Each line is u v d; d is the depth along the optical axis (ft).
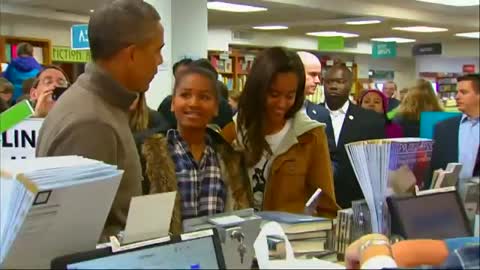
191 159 6.06
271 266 4.31
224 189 6.18
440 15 33.58
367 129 11.25
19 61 21.01
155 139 5.90
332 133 11.07
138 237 3.85
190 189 5.93
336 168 10.05
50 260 3.67
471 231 5.52
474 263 3.45
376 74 56.13
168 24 17.62
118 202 5.01
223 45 39.60
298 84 6.73
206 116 6.17
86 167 3.70
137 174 5.32
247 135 6.72
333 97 11.46
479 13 33.68
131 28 5.27
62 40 30.83
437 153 10.14
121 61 5.32
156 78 17.31
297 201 6.82
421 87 15.14
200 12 20.02
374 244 3.82
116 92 5.19
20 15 27.02
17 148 7.85
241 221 4.39
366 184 5.52
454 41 50.62
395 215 5.15
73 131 4.88
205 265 3.87
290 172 6.75
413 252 3.85
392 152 5.50
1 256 3.54
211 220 4.40
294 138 6.76
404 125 14.80
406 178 5.64
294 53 6.81
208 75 6.26
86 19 29.84
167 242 3.78
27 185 3.34
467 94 10.06
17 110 4.06
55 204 3.47
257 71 6.58
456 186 6.09
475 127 9.91
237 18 32.42
